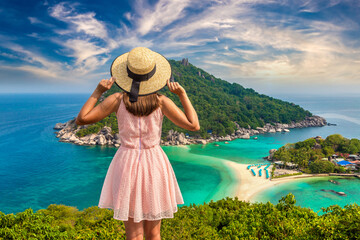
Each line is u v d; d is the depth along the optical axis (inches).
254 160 4045.3
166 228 361.4
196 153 4539.9
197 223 429.1
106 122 5669.3
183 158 4170.8
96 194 2716.5
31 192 2780.5
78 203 2498.8
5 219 284.5
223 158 4163.4
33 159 4124.0
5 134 6422.2
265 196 2596.0
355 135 6924.2
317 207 2321.6
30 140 5649.6
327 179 3048.7
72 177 3260.3
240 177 3201.3
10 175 3341.5
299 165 3518.7
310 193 2640.3
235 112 7578.7
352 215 254.5
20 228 275.3
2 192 2775.6
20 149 4810.5
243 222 401.1
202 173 3378.4
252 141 5782.5
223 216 672.4
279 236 313.4
